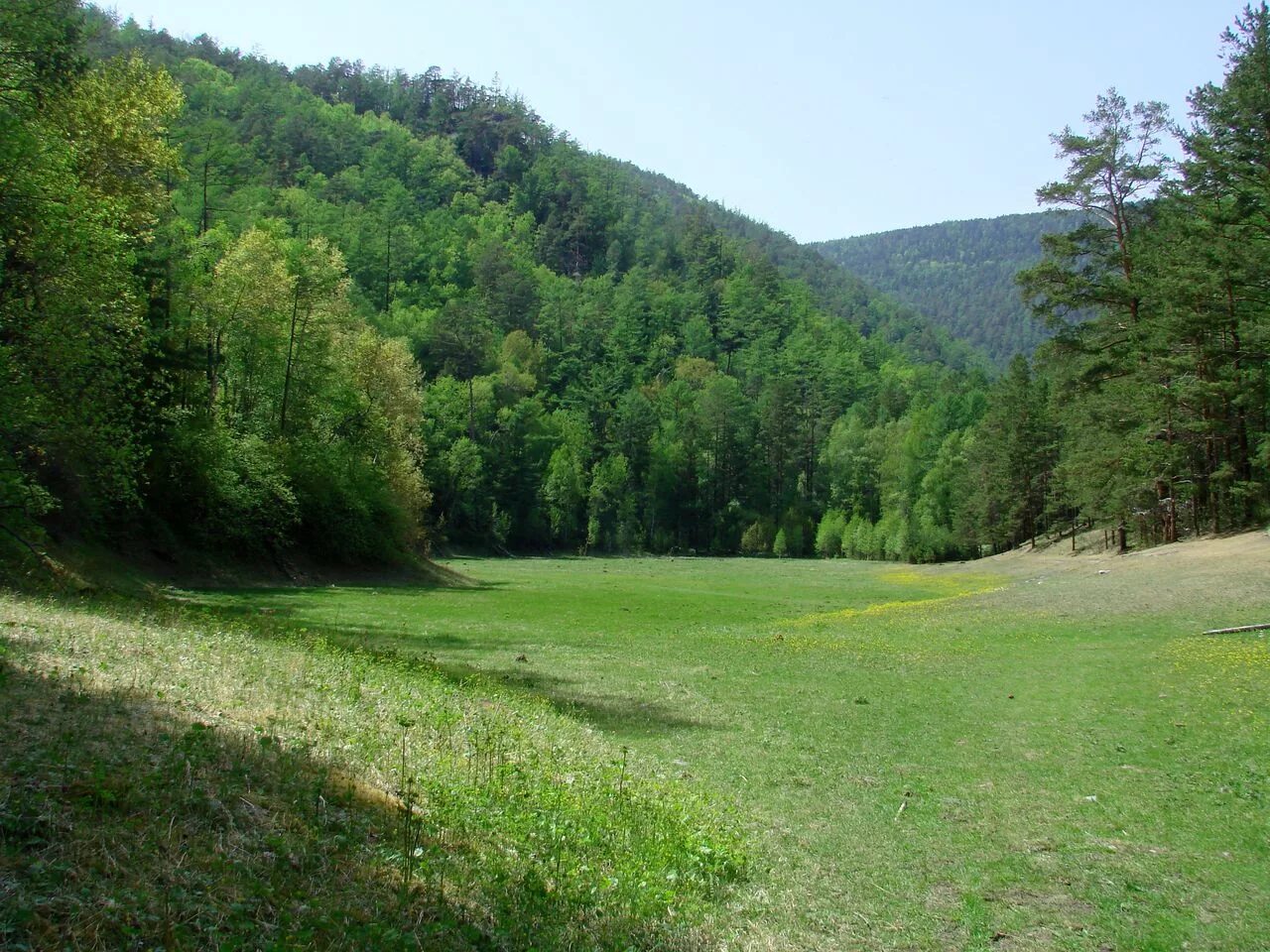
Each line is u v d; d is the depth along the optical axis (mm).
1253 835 9656
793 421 141625
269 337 48406
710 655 25266
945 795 11633
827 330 196625
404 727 11719
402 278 153625
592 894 7734
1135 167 50719
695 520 140125
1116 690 17688
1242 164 40156
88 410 24312
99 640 13148
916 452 119812
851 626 33469
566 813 9516
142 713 9062
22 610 14969
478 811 9031
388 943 6023
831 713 16984
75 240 22047
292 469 48188
